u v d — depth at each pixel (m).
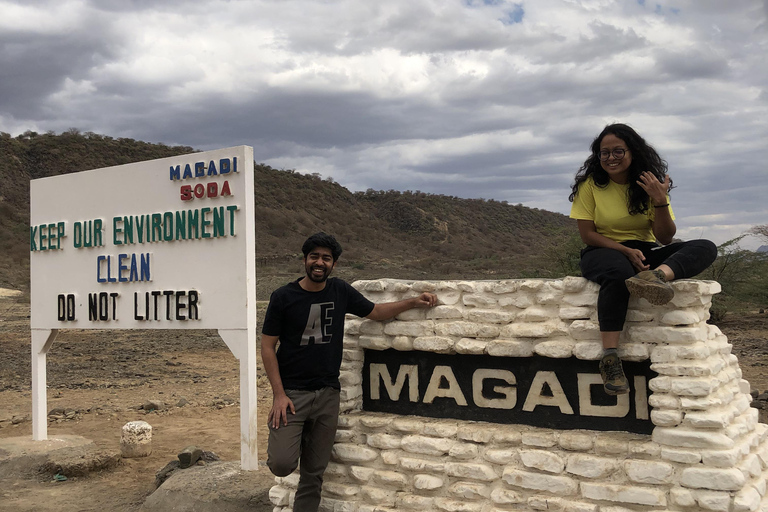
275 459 4.48
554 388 4.31
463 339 4.57
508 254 96.31
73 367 15.14
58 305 8.02
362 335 4.98
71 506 6.38
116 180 7.56
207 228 6.81
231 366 15.46
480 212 125.75
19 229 71.94
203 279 6.84
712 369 3.83
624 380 3.85
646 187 3.91
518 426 4.42
